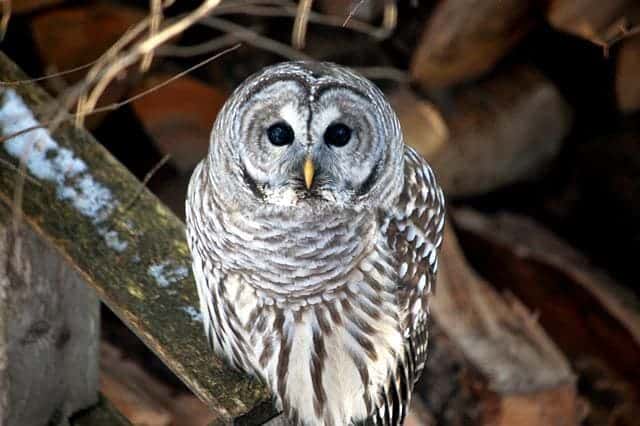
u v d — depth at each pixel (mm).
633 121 10070
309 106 5711
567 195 10594
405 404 6820
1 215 5984
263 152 5805
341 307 6191
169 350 5625
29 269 6141
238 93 5855
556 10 8656
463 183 9906
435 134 9383
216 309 6062
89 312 6543
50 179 5965
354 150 5855
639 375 9500
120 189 6066
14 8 8242
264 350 6246
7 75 6160
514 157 9883
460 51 9039
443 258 9375
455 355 9078
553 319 9766
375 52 9234
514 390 8945
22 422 6461
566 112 9844
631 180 10180
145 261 5891
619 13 8570
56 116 5992
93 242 5855
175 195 9211
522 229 10172
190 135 9070
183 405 8891
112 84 8523
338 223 5965
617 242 10383
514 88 9570
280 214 5895
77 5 8352
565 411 9008
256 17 9086
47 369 6453
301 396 6402
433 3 9094
